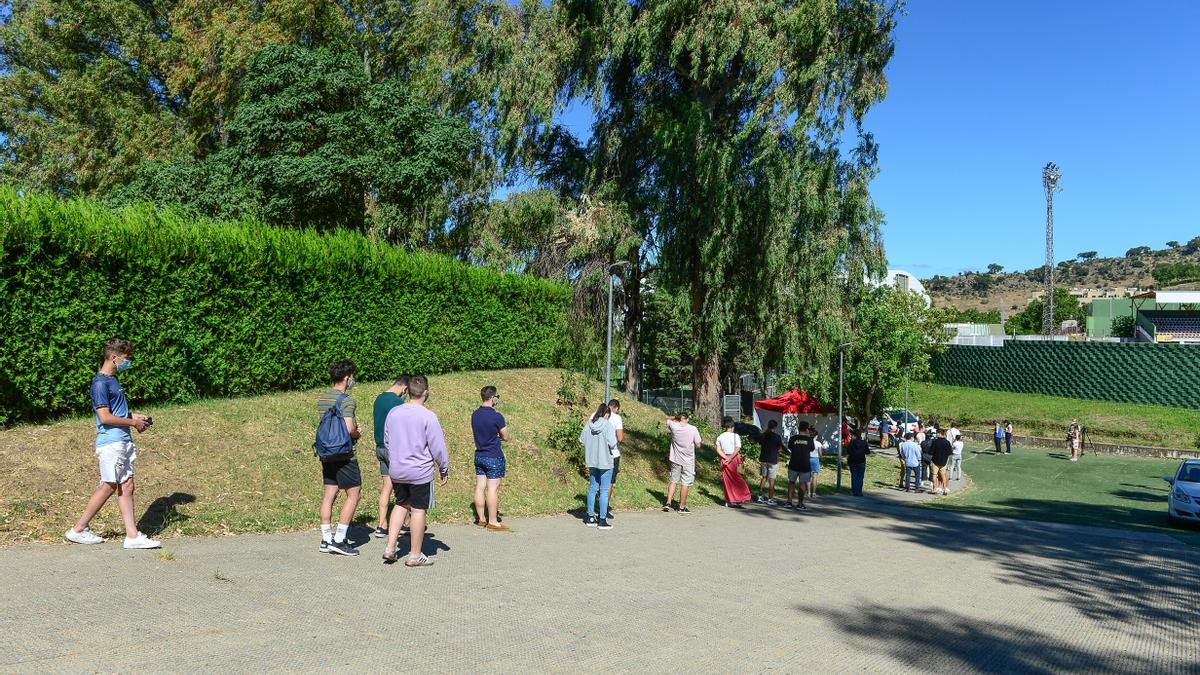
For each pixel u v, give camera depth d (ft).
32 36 87.97
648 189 80.69
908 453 80.33
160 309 36.09
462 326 63.67
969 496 77.66
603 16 76.18
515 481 42.01
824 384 84.02
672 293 81.10
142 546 21.65
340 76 67.26
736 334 84.89
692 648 17.25
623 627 18.57
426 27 88.53
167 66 86.99
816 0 69.62
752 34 70.08
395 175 68.44
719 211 73.26
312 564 22.09
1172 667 17.90
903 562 31.68
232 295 40.37
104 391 21.13
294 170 62.80
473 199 83.76
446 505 34.76
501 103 78.48
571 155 87.76
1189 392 136.98
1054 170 216.74
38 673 12.72
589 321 82.79
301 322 45.47
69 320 31.73
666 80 82.84
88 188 84.69
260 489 29.78
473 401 53.72
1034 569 31.53
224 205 61.11
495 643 16.53
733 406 123.44
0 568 18.53
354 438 23.70
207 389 39.42
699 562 28.25
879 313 114.62
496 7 81.51
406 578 21.57
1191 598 26.25
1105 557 36.22
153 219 36.32
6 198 30.17
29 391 30.09
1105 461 118.62
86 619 15.55
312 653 14.88
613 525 36.91
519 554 26.86
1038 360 164.25
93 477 26.25
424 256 59.41
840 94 73.72
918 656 17.85
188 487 27.94
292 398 42.01
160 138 85.05
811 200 74.95
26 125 86.63
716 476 64.44
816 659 17.11
